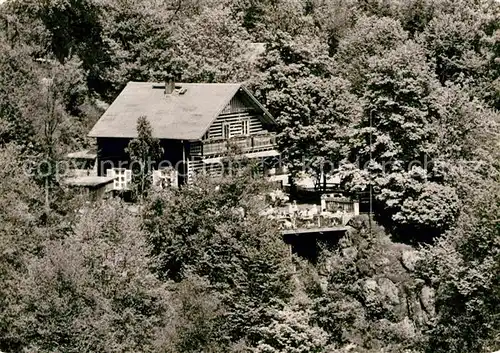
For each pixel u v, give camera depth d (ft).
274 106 239.91
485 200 187.62
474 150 226.99
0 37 268.00
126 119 230.27
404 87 220.02
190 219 185.98
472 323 184.03
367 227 210.38
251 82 249.34
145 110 231.71
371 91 222.89
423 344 189.57
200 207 187.42
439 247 195.93
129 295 159.63
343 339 188.44
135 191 214.69
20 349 157.99
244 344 176.96
